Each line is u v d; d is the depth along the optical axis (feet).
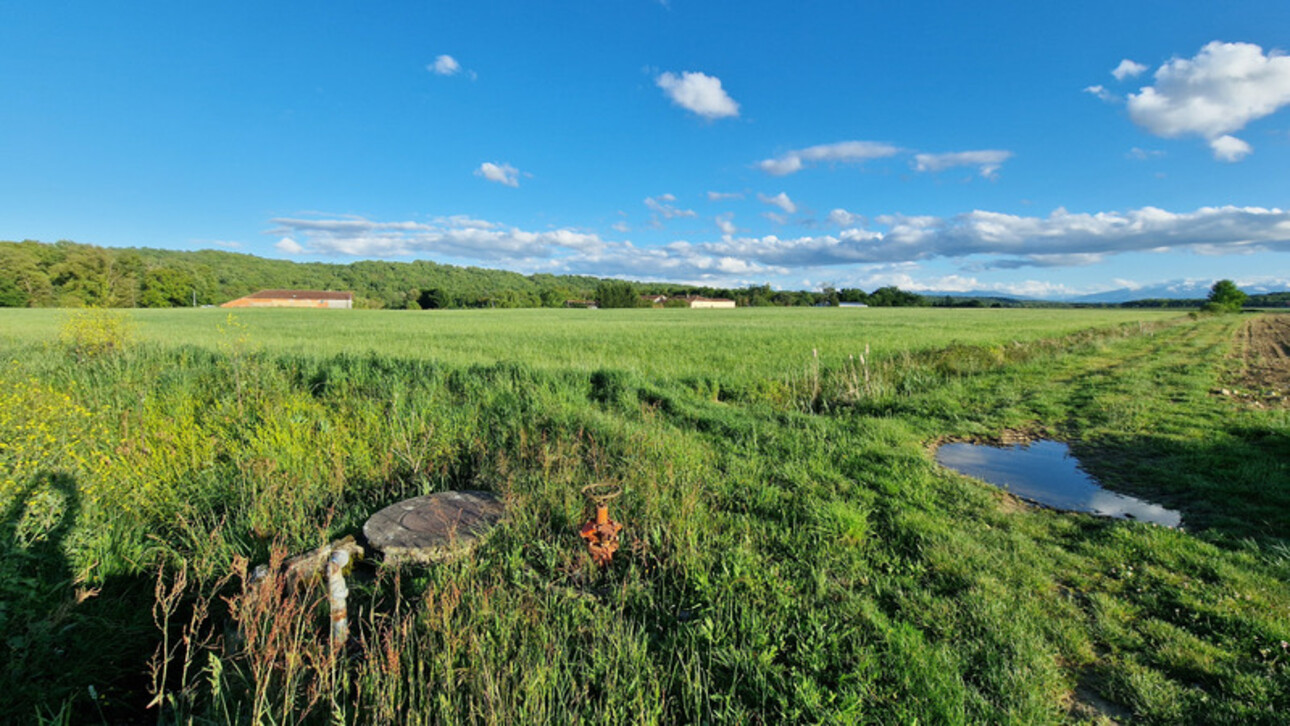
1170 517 18.07
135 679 10.98
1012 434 29.37
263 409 26.61
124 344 44.21
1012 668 10.34
